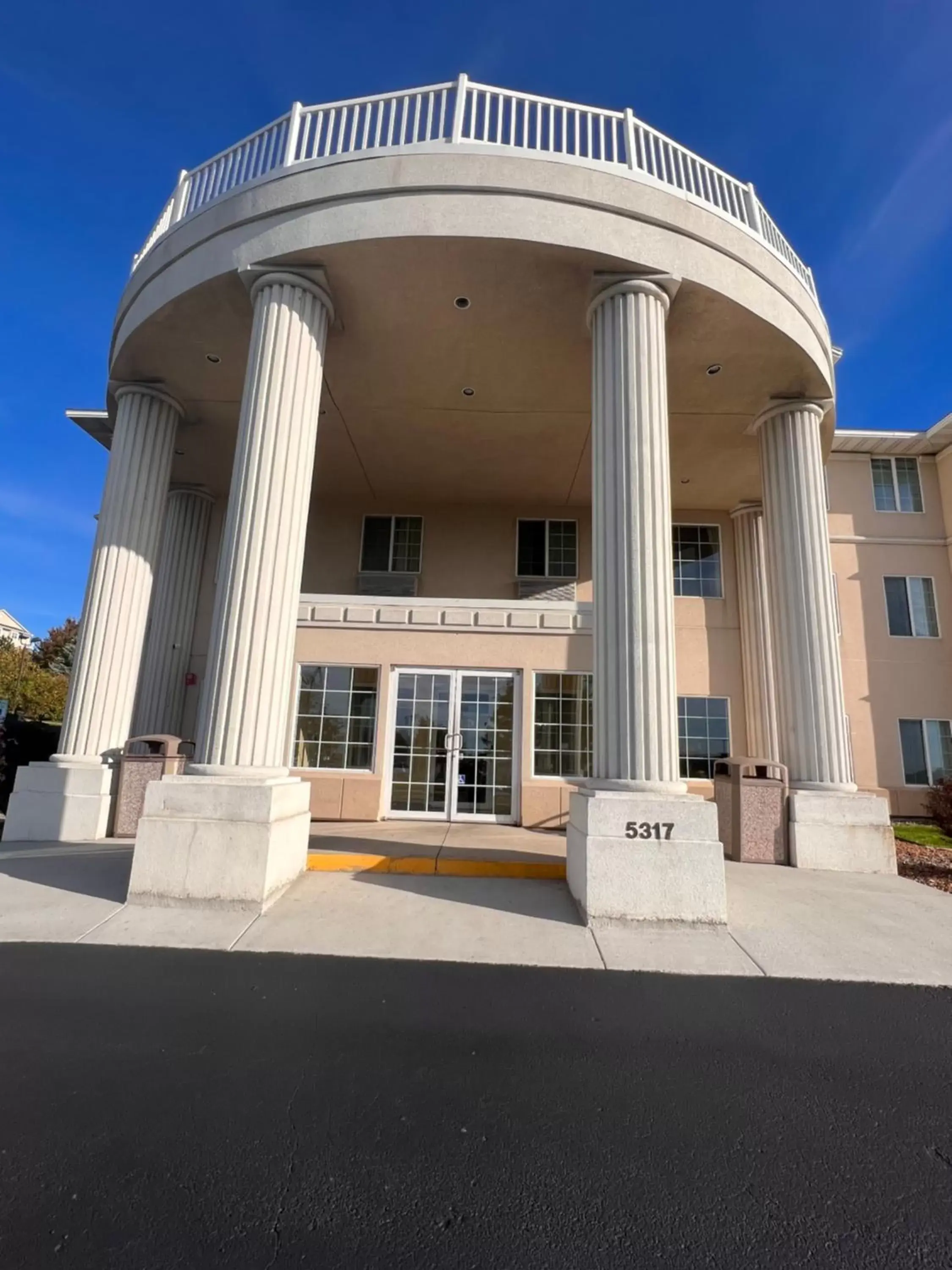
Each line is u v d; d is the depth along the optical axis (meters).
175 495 14.08
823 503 9.98
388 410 11.23
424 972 4.64
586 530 14.84
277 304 7.75
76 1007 3.92
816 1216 2.36
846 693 15.81
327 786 11.20
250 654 6.73
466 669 11.62
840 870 8.60
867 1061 3.51
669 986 4.50
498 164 7.63
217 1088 3.09
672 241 7.85
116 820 9.38
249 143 9.02
